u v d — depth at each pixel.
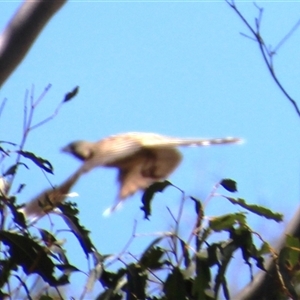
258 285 8.62
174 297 8.16
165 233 8.21
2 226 8.51
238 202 8.48
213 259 8.20
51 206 8.44
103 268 8.28
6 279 8.28
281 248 8.50
